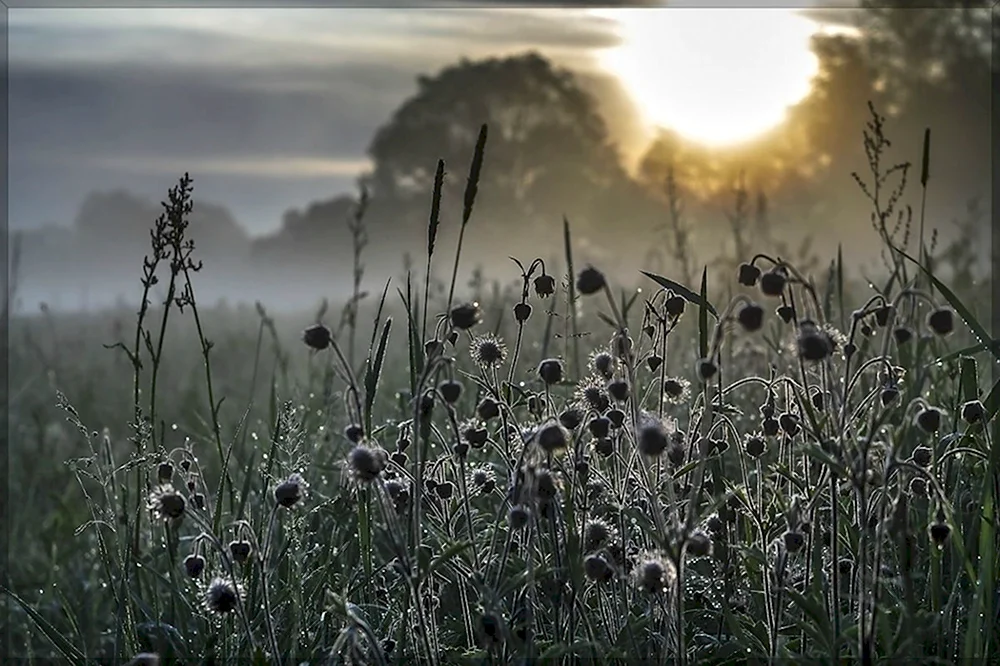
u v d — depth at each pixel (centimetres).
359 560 416
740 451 354
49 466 703
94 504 434
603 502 371
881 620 296
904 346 447
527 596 327
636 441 316
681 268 882
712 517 365
